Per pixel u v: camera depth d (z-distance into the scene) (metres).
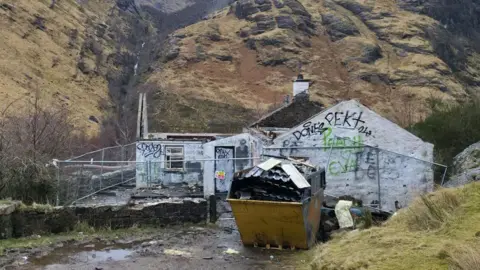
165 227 14.95
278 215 12.28
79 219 14.29
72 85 83.12
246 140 23.92
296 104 28.25
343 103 19.03
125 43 121.50
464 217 8.28
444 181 20.64
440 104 33.59
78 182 17.80
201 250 12.43
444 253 6.87
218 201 19.72
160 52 112.31
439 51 119.19
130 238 13.55
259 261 11.46
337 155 18.86
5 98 60.25
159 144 25.64
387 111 92.56
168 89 88.94
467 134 27.11
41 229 13.68
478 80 120.00
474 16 147.62
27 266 10.77
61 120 31.27
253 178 12.95
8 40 79.56
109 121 69.19
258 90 101.00
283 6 124.81
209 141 25.23
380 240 8.33
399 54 115.62
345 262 7.44
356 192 18.67
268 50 111.94
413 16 129.88
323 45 118.12
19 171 15.33
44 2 100.62
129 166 27.27
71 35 99.06
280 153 18.91
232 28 123.75
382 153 18.70
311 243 12.95
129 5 144.00
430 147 18.70
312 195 13.10
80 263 11.08
